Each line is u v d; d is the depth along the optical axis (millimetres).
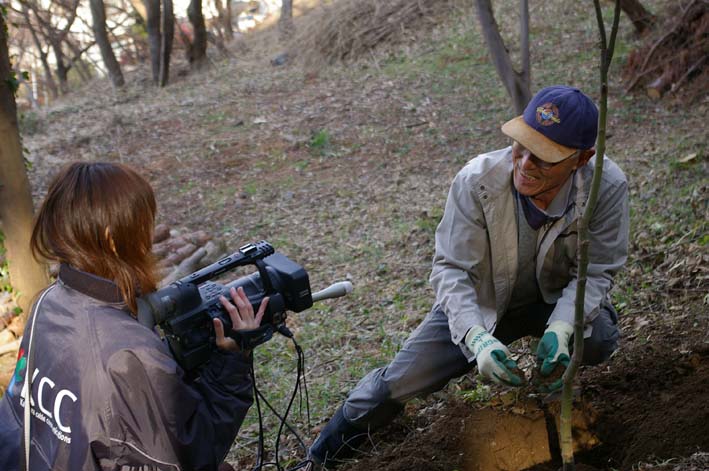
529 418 3344
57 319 1842
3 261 5508
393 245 6629
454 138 9844
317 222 7812
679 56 9586
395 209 7703
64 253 1830
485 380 3746
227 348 2086
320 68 13930
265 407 4062
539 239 2887
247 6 25547
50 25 19016
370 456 3363
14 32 21297
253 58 15984
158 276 1963
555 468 3184
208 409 2027
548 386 2725
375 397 3115
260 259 2258
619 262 2914
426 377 3066
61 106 14398
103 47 15195
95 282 1827
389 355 4426
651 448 3020
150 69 16547
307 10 18672
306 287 2307
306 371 4477
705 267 4379
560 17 13047
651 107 9391
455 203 2912
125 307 1864
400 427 3564
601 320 3027
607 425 3260
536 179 2670
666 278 4465
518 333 3297
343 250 6816
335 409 3936
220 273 2188
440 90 11523
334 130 10781
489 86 11320
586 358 3084
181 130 11617
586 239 2193
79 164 1890
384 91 11938
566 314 2775
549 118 2564
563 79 10836
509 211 2842
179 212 8688
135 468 1787
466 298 2865
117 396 1754
